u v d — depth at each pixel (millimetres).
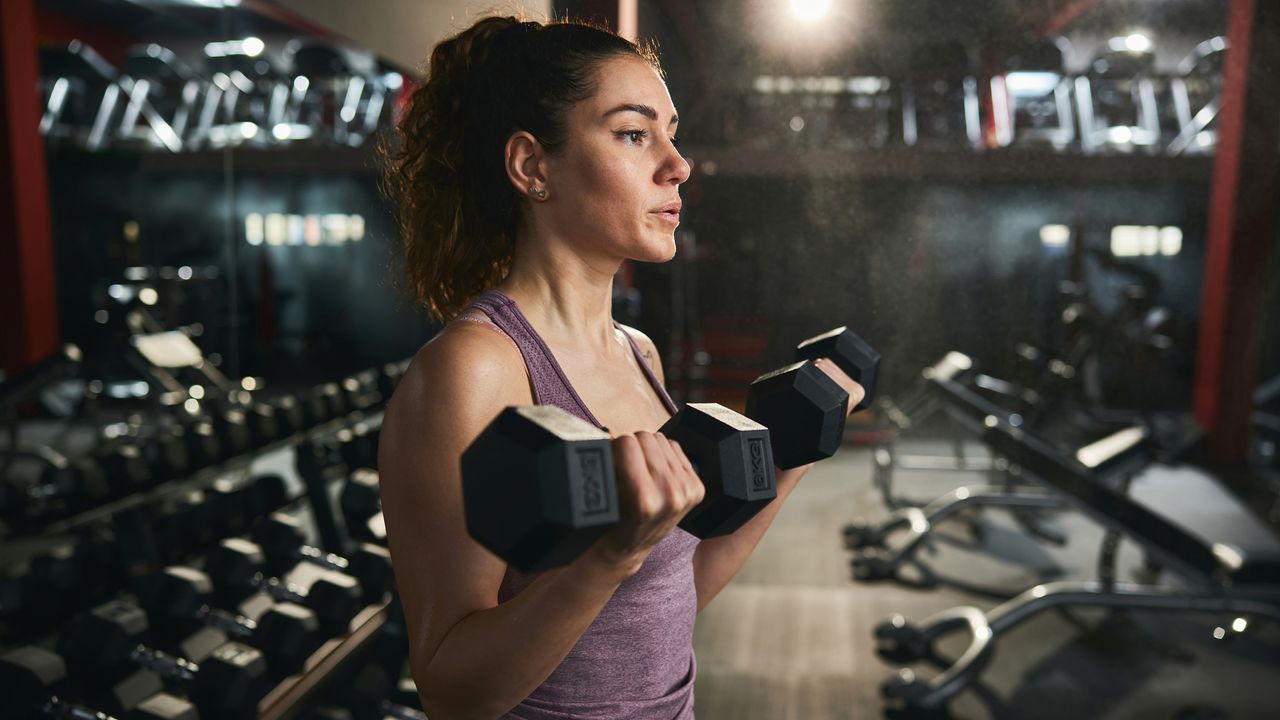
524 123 688
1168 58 4910
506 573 649
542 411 413
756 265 3473
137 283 3215
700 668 2492
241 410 3105
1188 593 2395
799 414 604
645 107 677
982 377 4301
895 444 4555
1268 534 3570
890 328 4059
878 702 2312
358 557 2037
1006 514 3824
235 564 1967
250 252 3570
